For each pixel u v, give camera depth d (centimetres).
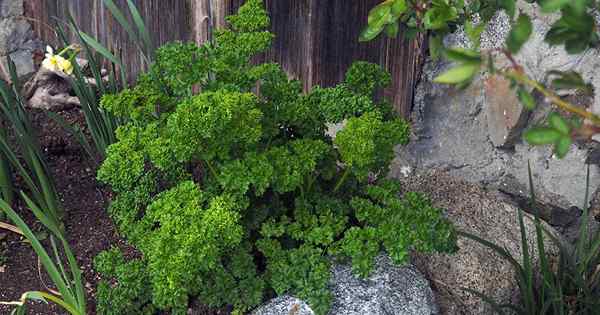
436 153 305
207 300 234
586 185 265
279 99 236
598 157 275
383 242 224
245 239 242
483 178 299
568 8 114
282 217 241
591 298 248
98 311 235
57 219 277
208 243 203
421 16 167
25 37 371
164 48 228
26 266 267
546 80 268
